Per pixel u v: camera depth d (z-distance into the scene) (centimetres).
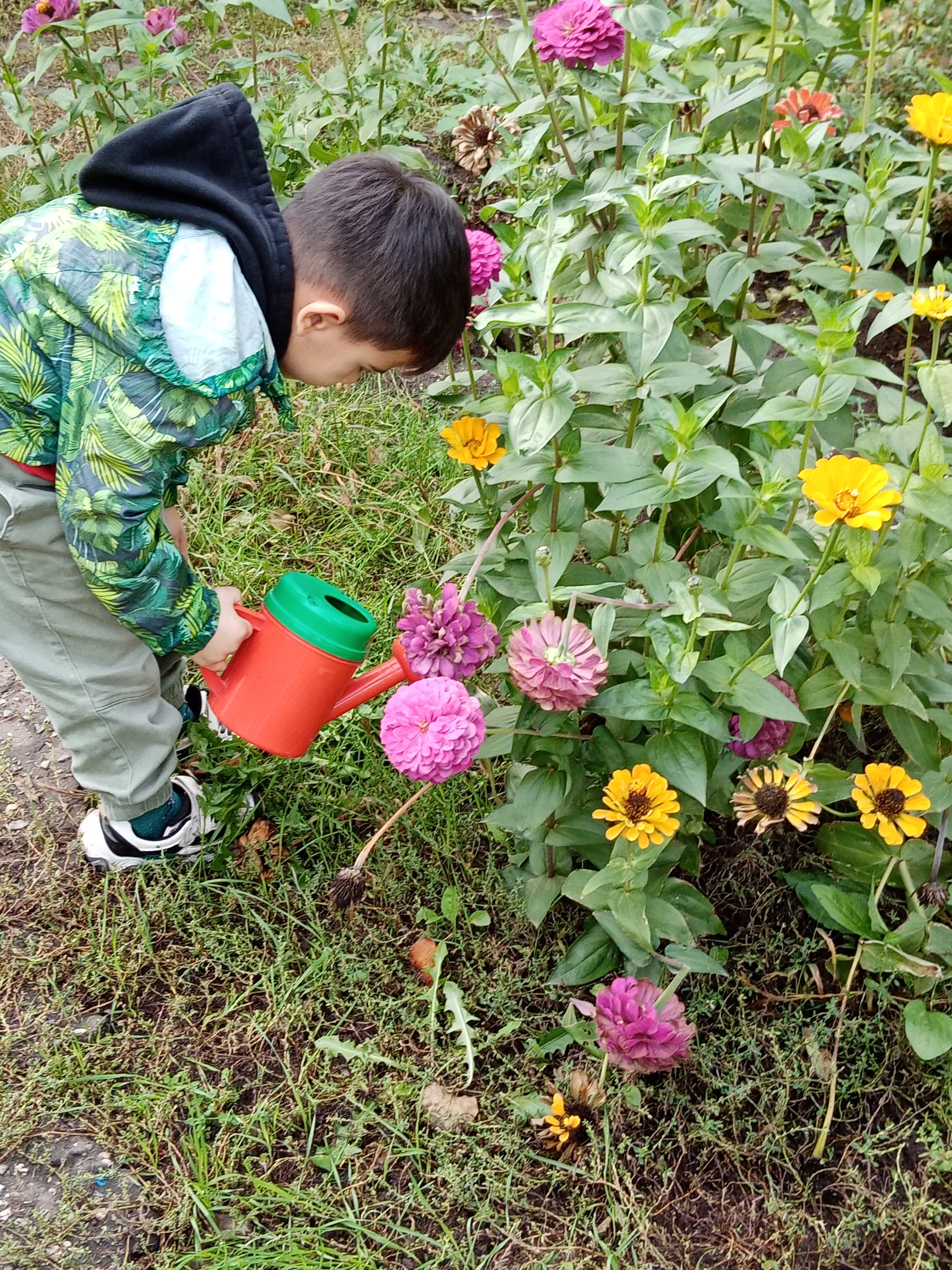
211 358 145
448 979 188
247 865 201
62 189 303
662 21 184
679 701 159
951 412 160
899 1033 180
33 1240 156
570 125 222
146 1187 162
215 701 178
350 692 175
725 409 199
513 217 316
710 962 170
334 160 306
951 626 175
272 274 150
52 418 156
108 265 144
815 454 203
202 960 188
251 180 152
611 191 186
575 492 181
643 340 167
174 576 162
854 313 151
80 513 152
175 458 157
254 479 271
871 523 138
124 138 146
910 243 188
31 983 185
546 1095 174
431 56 385
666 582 172
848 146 215
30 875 199
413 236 152
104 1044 177
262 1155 167
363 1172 166
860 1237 163
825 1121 172
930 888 170
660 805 158
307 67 323
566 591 158
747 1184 167
